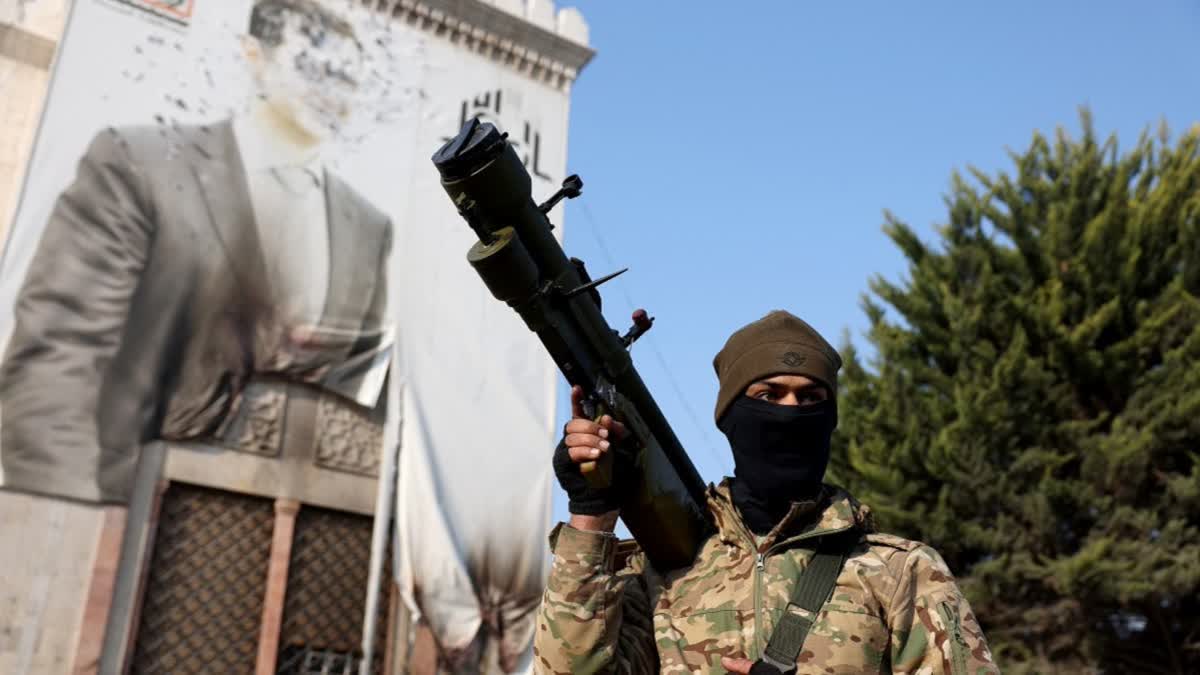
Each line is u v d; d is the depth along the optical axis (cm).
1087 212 1709
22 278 1070
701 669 208
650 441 222
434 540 1215
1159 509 1545
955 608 203
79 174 1137
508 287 200
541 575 1280
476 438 1305
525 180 199
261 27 1327
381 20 1445
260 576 1159
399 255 1332
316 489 1203
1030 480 1552
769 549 217
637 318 230
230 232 1206
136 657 1055
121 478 1067
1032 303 1634
